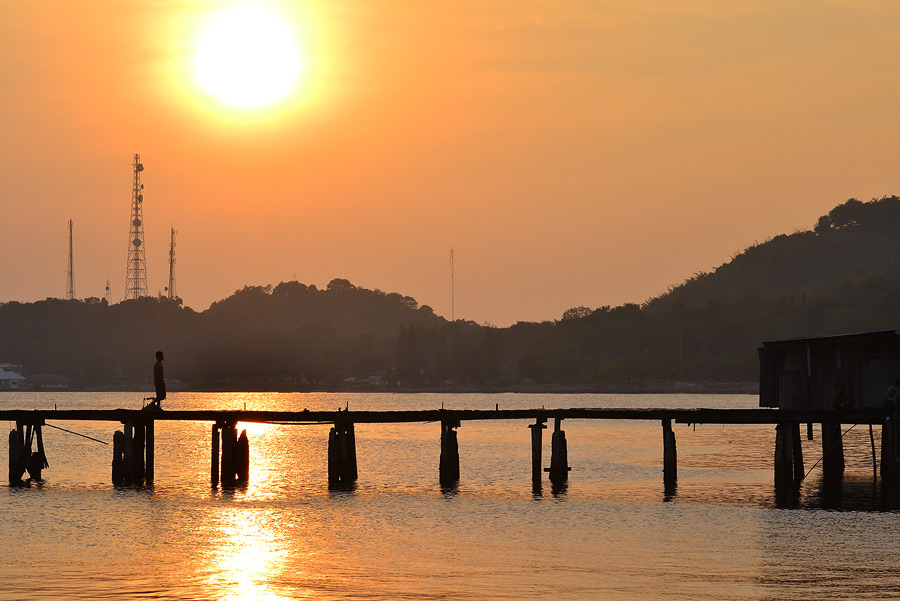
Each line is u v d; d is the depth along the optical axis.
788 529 49.19
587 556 43.38
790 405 67.00
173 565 41.69
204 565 41.75
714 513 54.19
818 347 64.88
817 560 42.34
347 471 66.06
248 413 65.00
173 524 50.81
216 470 65.31
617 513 54.41
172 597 36.91
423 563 42.12
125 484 65.25
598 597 36.91
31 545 45.53
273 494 62.12
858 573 40.06
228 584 38.72
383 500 59.69
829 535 47.66
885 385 60.22
